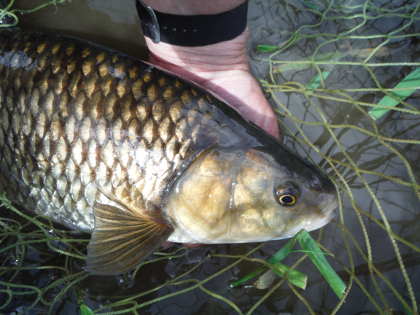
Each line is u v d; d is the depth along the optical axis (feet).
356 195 1.21
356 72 1.41
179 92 1.02
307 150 1.28
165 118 1.00
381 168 1.25
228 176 1.01
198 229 1.05
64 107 1.02
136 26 1.39
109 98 1.01
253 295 1.10
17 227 1.16
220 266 1.14
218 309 1.09
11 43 1.07
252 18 1.52
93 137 1.01
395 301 1.08
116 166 1.02
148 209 1.04
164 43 1.22
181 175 1.01
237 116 1.04
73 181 1.04
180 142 1.01
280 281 1.03
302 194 1.00
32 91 1.03
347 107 1.34
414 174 1.24
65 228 1.20
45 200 1.09
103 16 1.39
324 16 1.46
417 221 1.17
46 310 1.09
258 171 1.00
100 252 1.01
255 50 1.46
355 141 1.29
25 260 1.16
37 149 1.04
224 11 1.15
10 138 1.06
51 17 1.39
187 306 1.09
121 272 1.00
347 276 1.11
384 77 1.40
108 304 1.10
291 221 1.03
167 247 1.17
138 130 1.00
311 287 1.10
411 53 1.44
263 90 1.33
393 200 1.20
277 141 1.04
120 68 1.03
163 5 1.14
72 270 1.15
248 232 1.05
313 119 1.33
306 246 1.03
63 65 1.03
